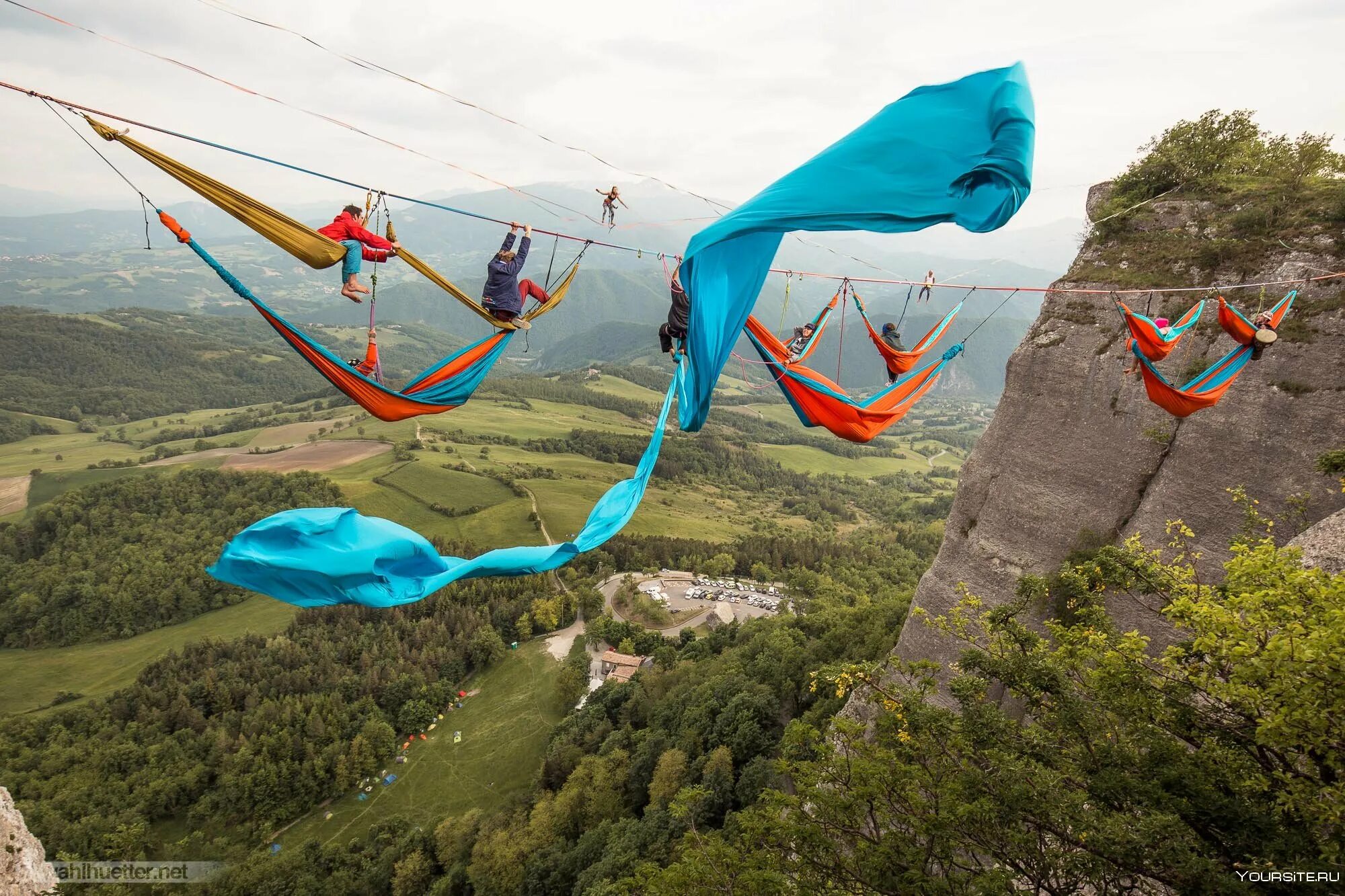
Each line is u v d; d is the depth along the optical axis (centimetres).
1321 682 1152
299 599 1054
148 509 17088
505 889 5525
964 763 1680
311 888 6888
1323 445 2484
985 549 3462
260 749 8900
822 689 5366
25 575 15038
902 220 1035
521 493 17800
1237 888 1109
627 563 14500
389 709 9812
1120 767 1437
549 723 8962
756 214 1048
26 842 2425
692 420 1245
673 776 5306
